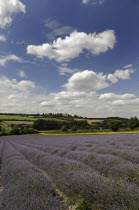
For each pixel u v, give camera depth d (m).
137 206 2.93
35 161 9.70
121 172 5.08
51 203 3.22
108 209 3.23
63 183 4.84
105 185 3.74
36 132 80.06
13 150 14.19
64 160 7.35
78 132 59.59
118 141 14.73
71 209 3.73
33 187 4.07
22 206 3.05
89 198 3.81
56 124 87.44
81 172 4.96
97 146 12.02
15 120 109.44
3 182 5.80
